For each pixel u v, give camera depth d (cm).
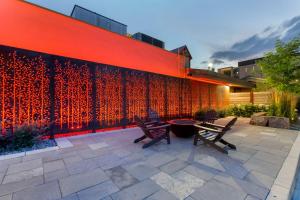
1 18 430
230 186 231
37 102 445
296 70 763
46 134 456
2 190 217
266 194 212
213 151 376
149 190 220
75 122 510
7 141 379
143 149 388
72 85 505
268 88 898
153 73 757
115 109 608
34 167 287
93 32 601
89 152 365
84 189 221
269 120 686
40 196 205
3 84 400
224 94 1255
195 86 995
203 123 486
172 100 845
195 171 276
